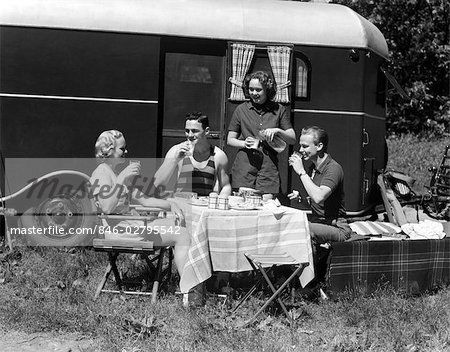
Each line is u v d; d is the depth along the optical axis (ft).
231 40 23.88
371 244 18.15
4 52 22.48
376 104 26.58
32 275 19.35
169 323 15.96
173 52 23.97
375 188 26.71
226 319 16.21
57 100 22.85
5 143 22.62
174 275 19.16
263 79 21.31
